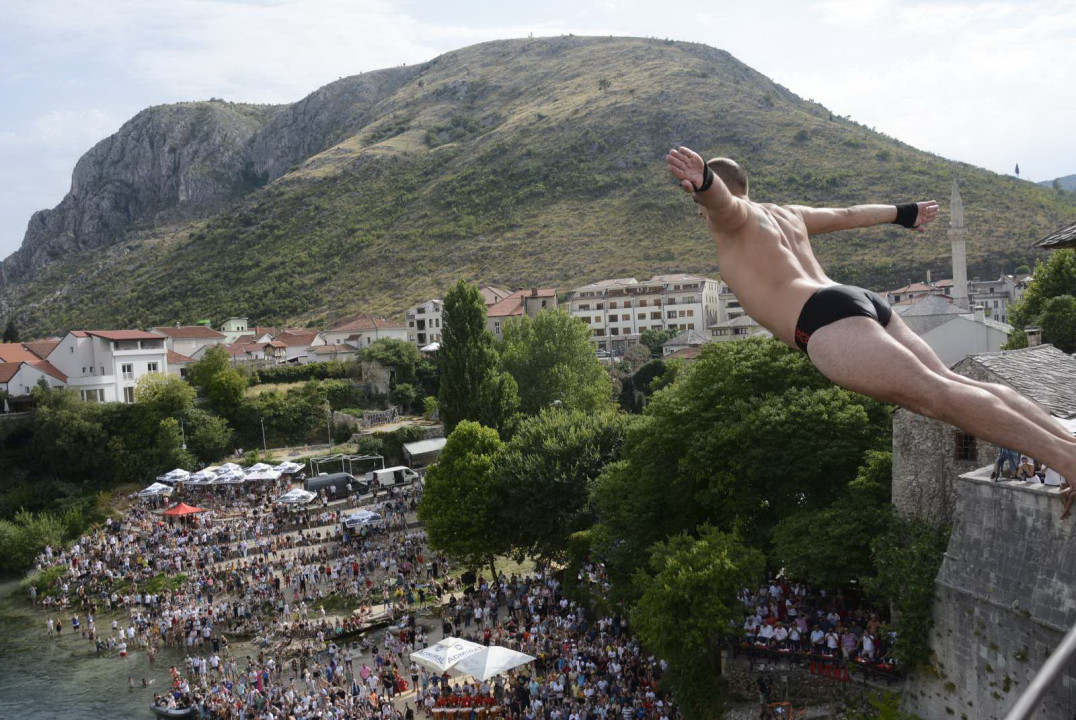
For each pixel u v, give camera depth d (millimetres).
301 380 126875
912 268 159375
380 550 74125
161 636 62000
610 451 59844
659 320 164250
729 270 6660
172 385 109125
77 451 101938
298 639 58219
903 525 35719
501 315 154375
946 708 30422
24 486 98500
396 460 107500
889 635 33562
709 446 43688
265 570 71062
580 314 169125
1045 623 25453
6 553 81250
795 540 38812
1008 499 27594
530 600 56250
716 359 48812
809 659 36219
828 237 178750
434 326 169875
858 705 34219
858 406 42031
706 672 38156
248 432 114500
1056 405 27047
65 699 52031
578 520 57344
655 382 121375
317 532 80812
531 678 44781
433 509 62438
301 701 46375
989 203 182125
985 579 28406
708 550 38406
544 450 60125
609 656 44781
